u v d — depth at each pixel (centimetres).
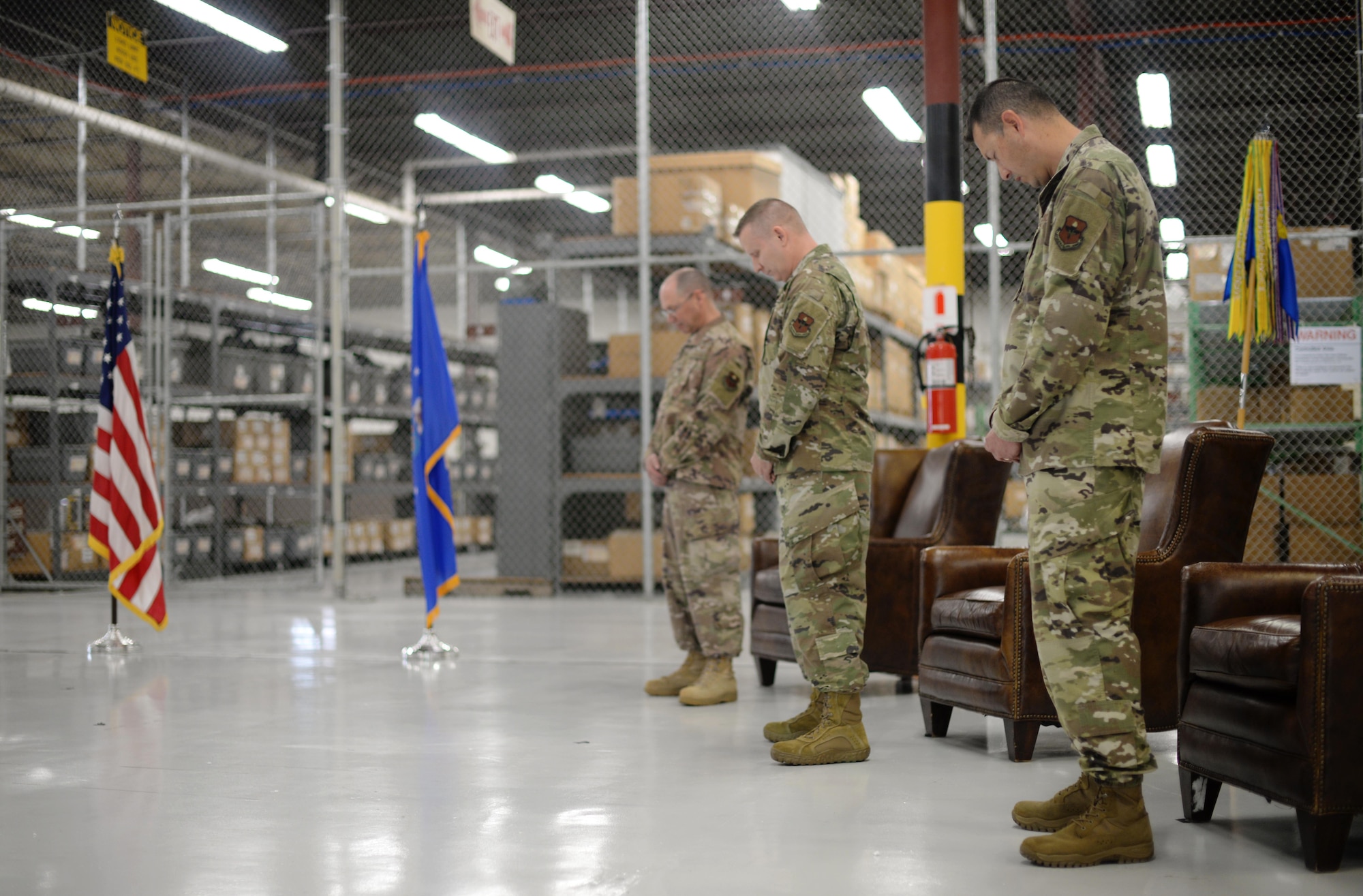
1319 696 209
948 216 523
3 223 900
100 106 1230
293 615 713
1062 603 219
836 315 299
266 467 1065
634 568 825
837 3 1033
